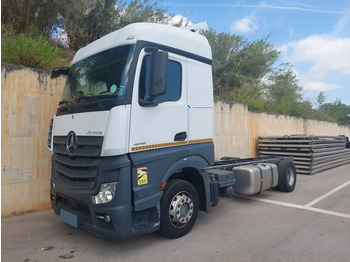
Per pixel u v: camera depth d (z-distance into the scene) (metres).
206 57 5.22
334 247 4.33
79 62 5.02
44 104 6.21
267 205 6.66
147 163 4.06
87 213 4.12
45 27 9.80
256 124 13.48
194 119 4.87
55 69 5.65
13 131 5.74
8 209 5.69
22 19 8.84
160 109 4.29
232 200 7.13
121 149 3.77
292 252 4.16
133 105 3.94
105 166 3.79
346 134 26.67
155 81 3.90
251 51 16.75
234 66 16.44
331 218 5.68
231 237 4.72
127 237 3.83
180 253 4.14
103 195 3.78
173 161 4.41
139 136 3.99
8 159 5.68
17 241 4.59
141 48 4.11
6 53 6.24
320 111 22.70
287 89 19.06
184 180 4.80
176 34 4.69
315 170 11.22
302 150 11.35
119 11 11.20
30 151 5.99
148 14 11.76
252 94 15.68
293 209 6.32
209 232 4.94
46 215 5.85
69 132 4.38
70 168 4.32
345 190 8.25
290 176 8.11
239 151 12.14
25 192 5.92
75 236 4.79
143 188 3.98
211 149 5.17
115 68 4.16
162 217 4.37
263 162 7.96
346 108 29.30
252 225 5.29
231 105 11.71
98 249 4.30
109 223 3.87
